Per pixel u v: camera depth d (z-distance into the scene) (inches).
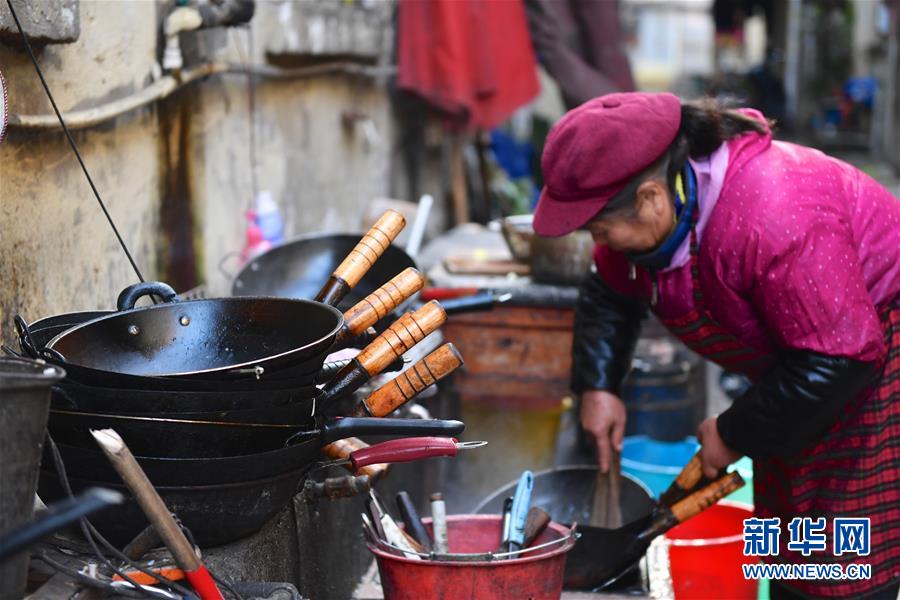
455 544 91.0
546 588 78.6
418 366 74.7
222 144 135.0
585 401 107.4
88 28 94.0
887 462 91.4
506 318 148.6
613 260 104.6
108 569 62.7
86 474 61.1
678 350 159.5
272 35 150.6
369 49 203.9
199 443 61.1
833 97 828.0
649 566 106.0
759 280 83.7
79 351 65.9
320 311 68.9
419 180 264.7
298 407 64.9
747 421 88.3
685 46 1109.7
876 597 93.5
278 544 77.9
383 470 83.8
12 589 54.7
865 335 82.5
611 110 84.1
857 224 87.8
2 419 51.9
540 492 109.3
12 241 81.2
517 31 221.9
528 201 324.5
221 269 134.0
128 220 105.5
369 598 105.9
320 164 182.4
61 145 89.6
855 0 824.3
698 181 85.7
